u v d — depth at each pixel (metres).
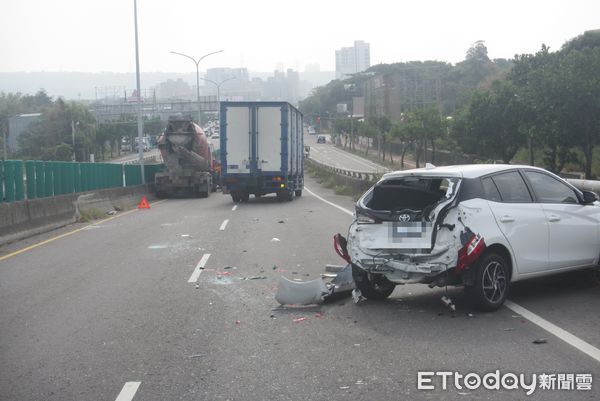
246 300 9.29
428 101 100.00
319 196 35.31
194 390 5.72
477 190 8.05
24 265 12.91
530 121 36.88
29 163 19.70
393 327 7.64
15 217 17.45
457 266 7.75
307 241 15.51
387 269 8.19
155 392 5.69
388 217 8.19
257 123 28.86
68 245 15.94
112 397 5.59
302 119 36.12
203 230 18.50
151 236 17.39
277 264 12.26
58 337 7.51
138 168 36.78
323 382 5.85
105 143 71.31
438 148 78.88
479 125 47.06
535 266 8.50
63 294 9.96
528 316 7.88
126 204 29.78
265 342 7.15
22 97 99.69
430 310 8.42
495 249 8.11
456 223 7.79
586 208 9.22
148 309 8.83
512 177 8.62
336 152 115.31
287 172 29.12
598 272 9.68
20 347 7.14
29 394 5.70
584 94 31.84
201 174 37.06
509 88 46.31
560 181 9.24
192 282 10.69
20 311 8.88
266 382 5.88
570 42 62.38
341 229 18.06
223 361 6.51
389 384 5.76
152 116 81.31
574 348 6.60
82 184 25.33
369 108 118.62
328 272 11.14
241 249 14.40
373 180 30.23
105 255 14.03
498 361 6.28
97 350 6.97
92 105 75.88
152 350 6.93
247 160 28.95
